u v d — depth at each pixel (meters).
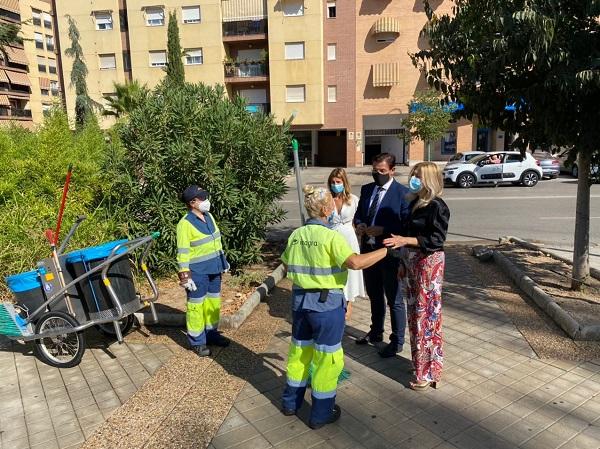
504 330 5.11
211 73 33.84
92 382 4.29
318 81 32.53
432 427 3.44
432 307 3.83
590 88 4.62
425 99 23.66
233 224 7.39
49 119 9.80
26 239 6.94
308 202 3.47
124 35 35.50
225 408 3.76
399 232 4.39
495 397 3.80
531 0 4.57
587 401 3.71
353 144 33.66
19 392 4.16
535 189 18.66
